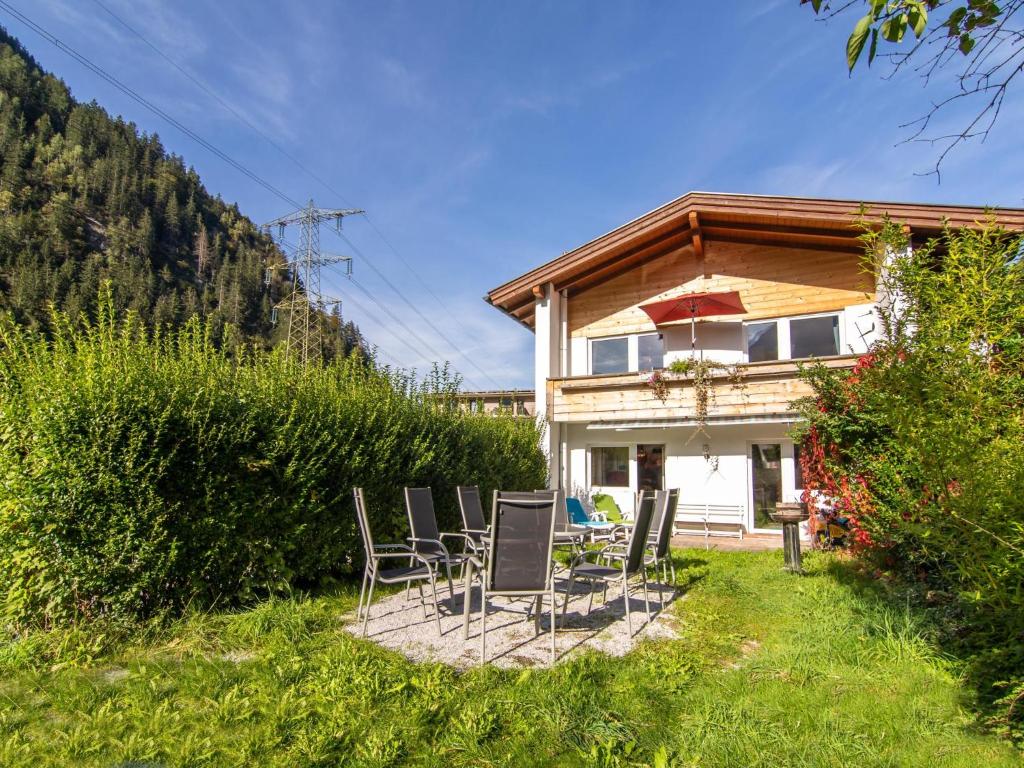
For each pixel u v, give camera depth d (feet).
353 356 30.22
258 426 21.56
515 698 12.89
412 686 13.62
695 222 44.19
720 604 21.54
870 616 18.06
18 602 17.11
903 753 10.67
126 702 12.85
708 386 42.83
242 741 11.16
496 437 41.01
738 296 41.27
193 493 19.34
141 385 18.35
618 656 16.14
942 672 14.23
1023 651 11.50
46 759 10.71
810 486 27.53
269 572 21.49
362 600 19.75
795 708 12.48
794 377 40.37
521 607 21.94
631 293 51.47
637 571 19.77
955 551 11.21
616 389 46.42
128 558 17.56
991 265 13.35
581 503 46.16
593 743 11.05
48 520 16.78
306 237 125.18
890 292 17.34
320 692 13.07
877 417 20.62
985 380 11.71
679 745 11.04
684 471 48.08
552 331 50.57
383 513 27.63
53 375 17.62
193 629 17.56
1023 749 10.66
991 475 10.13
